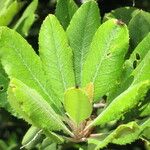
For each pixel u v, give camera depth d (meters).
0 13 0.69
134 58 0.54
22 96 0.44
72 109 0.48
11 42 0.52
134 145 0.76
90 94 0.52
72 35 0.55
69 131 0.51
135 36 0.60
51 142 0.59
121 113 0.48
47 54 0.53
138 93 0.45
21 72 0.53
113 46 0.52
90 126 0.51
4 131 0.83
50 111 0.47
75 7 0.60
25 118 0.46
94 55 0.52
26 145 0.59
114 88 0.52
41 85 0.53
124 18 0.64
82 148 0.52
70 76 0.54
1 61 0.52
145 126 0.46
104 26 0.51
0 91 0.56
